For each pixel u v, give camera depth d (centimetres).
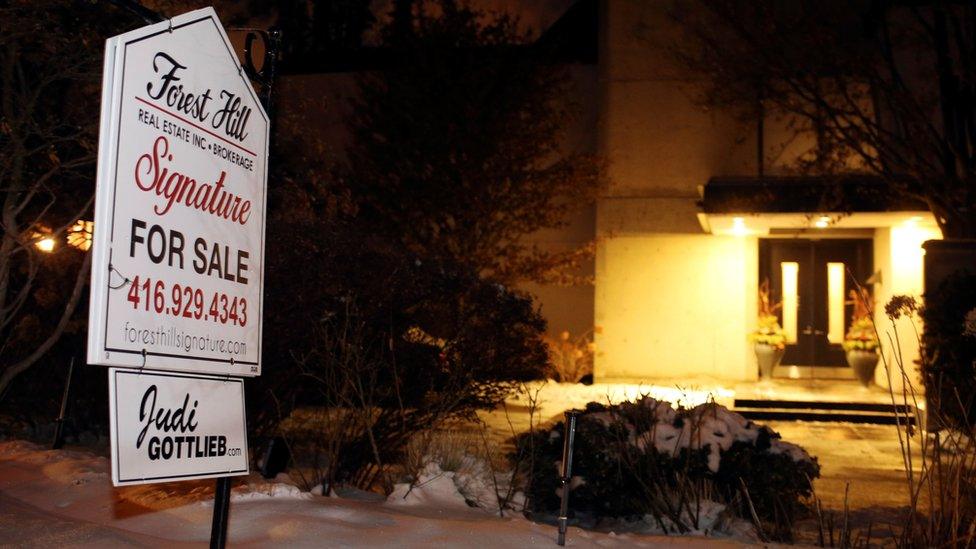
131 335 389
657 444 818
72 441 1123
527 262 2094
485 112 2016
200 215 430
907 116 1623
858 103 1881
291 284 878
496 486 793
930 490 685
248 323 463
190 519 639
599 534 655
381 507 721
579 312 2372
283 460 875
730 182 1869
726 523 755
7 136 1018
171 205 411
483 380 930
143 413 399
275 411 934
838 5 1692
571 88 2153
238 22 1191
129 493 748
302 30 2650
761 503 790
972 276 1362
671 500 778
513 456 858
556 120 2061
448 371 927
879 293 1995
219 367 441
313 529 605
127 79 386
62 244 1097
